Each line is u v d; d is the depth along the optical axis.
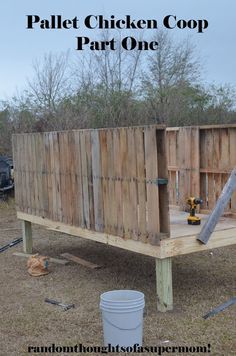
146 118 17.12
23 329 4.41
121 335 3.79
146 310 4.77
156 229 4.54
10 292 5.57
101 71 18.14
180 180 6.88
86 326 4.44
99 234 5.43
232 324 4.35
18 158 7.29
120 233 5.04
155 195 4.50
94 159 5.37
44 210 6.61
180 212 6.62
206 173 6.47
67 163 5.92
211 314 4.57
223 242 5.12
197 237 4.82
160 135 4.42
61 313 4.80
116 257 7.10
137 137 4.66
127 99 17.30
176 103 18.53
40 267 6.26
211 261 6.70
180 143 6.85
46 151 6.41
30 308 4.98
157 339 4.08
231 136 6.05
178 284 5.65
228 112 20.45
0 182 12.01
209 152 6.43
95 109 16.72
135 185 4.75
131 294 4.07
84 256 7.21
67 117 15.49
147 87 18.92
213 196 6.40
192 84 20.22
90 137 5.41
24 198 7.21
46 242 8.29
